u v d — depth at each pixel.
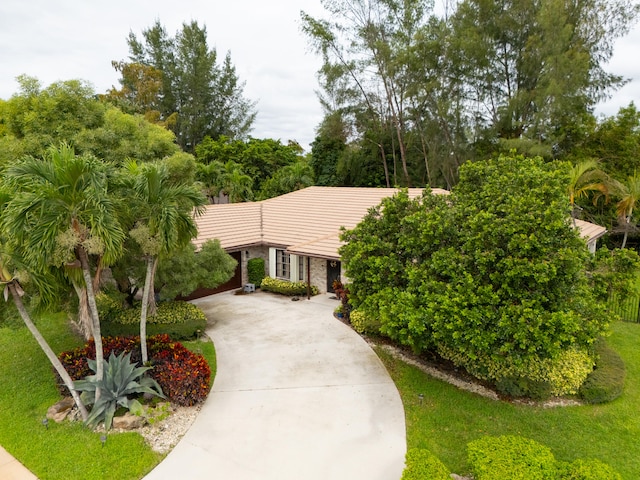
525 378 9.86
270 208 24.92
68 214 7.69
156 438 8.42
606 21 28.31
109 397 8.98
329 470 7.48
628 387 10.53
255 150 44.38
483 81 30.73
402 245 10.48
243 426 8.85
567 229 9.29
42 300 8.83
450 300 8.49
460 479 7.21
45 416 9.22
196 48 51.94
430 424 8.92
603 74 29.22
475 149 31.47
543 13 27.27
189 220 9.92
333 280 18.89
